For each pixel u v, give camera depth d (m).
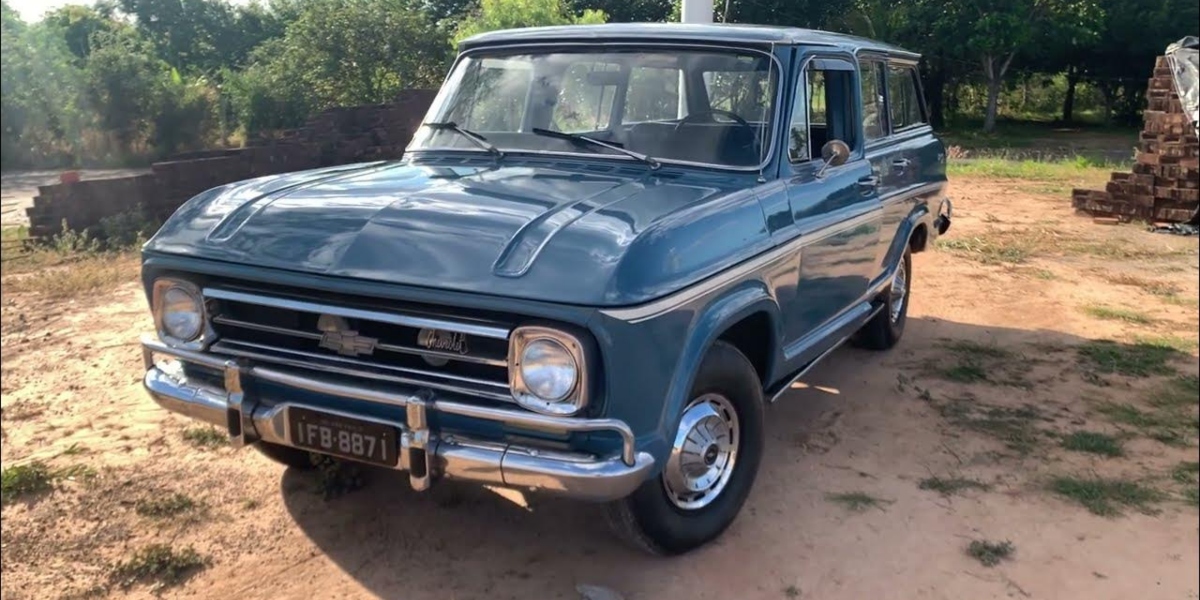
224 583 3.67
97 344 6.64
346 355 3.35
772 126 4.19
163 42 32.22
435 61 18.17
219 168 12.05
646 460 3.13
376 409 3.29
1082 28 30.28
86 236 10.67
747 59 4.30
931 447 5.00
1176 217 11.25
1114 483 4.62
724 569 3.78
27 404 5.46
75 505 4.25
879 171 5.40
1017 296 8.16
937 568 3.85
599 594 3.56
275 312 3.47
